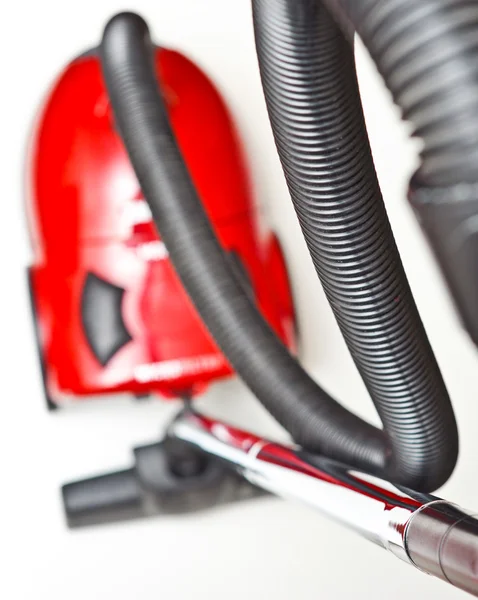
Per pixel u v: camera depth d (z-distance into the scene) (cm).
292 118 31
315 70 30
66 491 96
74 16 114
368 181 32
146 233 89
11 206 112
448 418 40
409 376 37
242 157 94
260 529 101
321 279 35
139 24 54
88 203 90
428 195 18
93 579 100
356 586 95
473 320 18
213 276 54
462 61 18
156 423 111
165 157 54
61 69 103
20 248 112
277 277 98
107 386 88
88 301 89
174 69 92
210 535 101
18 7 113
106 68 54
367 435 49
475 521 34
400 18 19
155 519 101
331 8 22
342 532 99
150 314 88
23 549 104
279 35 30
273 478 53
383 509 39
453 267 18
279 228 110
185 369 87
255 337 54
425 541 35
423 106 19
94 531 102
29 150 96
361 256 33
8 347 110
